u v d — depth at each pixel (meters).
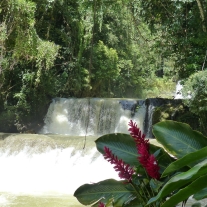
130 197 2.02
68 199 8.14
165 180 1.85
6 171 11.56
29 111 17.88
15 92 17.92
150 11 14.35
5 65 16.73
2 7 16.17
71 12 20.41
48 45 16.56
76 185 9.98
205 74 11.41
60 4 19.64
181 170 1.88
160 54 14.84
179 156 1.96
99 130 17.66
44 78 18.50
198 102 11.49
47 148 12.60
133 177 1.93
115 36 25.50
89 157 11.98
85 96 22.66
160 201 1.79
